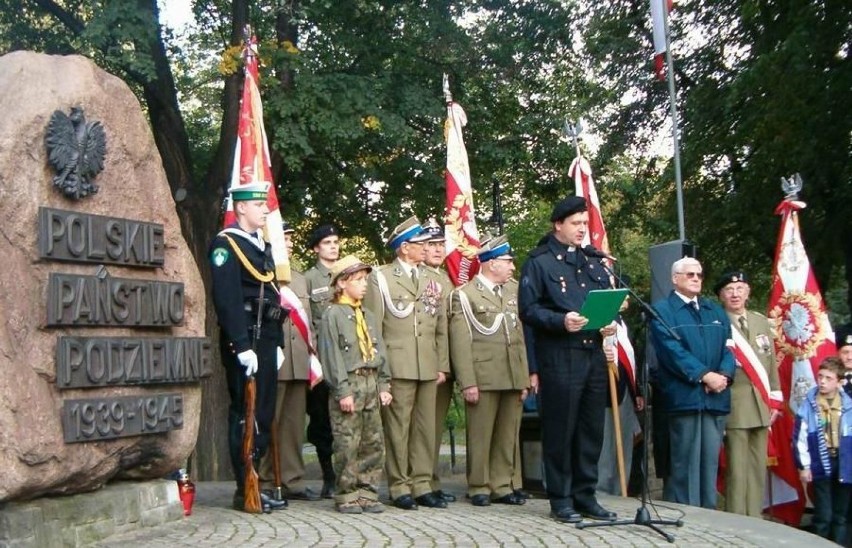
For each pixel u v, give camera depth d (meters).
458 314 8.15
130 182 6.69
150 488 6.75
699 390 8.01
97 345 6.14
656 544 6.11
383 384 7.62
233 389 7.45
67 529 6.01
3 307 5.61
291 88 13.45
